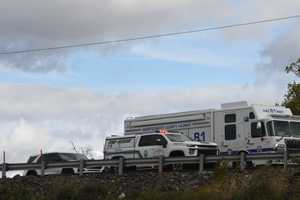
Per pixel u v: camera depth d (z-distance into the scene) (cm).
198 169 3269
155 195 2675
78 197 2842
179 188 2811
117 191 2888
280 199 2420
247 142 3747
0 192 3045
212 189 2605
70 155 3803
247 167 3014
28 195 2992
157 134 3647
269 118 3691
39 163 3403
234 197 2473
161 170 3130
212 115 3925
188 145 3547
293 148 3656
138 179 3000
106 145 3894
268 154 2919
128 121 4356
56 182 3086
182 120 4062
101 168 3569
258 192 2456
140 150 3688
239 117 3809
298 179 2597
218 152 3722
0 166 3469
